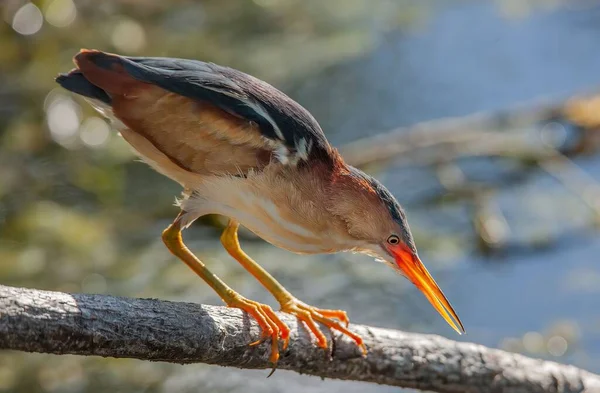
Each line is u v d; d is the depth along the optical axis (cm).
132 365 1097
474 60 1653
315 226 789
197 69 782
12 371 1077
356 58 1642
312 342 747
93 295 643
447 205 1402
